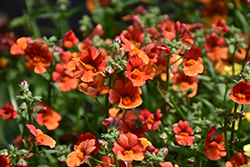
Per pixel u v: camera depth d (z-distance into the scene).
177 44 0.45
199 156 0.46
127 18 0.56
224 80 0.49
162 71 0.48
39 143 0.44
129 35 0.49
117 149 0.42
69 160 0.43
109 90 0.44
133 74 0.44
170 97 0.47
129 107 0.43
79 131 0.55
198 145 0.45
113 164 0.44
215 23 0.52
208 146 0.45
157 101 0.54
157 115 0.46
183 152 0.49
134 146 0.42
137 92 0.44
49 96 0.50
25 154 0.43
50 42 0.48
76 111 0.56
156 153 0.44
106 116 0.46
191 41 0.48
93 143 0.43
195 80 0.50
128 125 0.46
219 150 0.44
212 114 0.50
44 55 0.48
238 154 0.44
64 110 0.57
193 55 0.45
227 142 0.45
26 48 0.48
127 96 0.44
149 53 0.45
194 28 0.54
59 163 0.47
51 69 0.49
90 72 0.43
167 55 0.45
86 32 0.57
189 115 0.49
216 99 0.52
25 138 0.50
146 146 0.44
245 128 0.49
